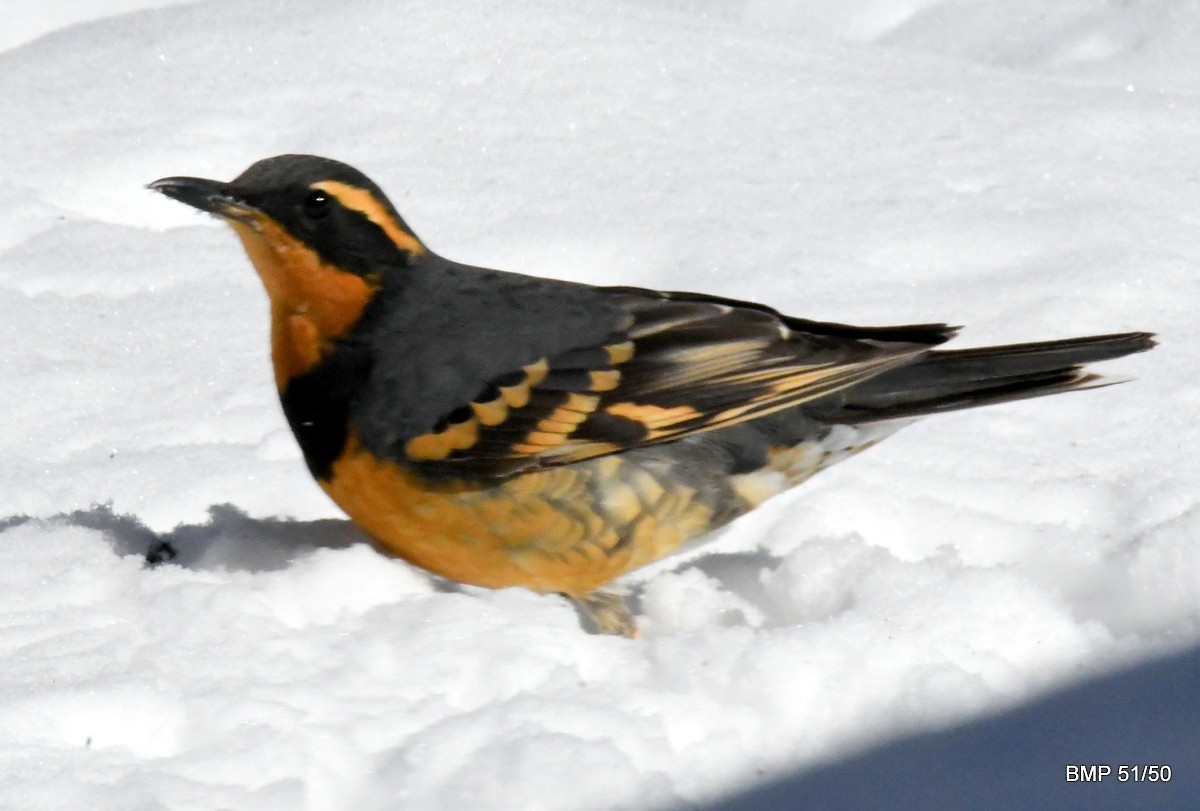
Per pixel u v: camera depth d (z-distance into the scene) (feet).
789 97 56.85
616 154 52.60
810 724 26.81
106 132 53.67
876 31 70.23
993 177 51.31
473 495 30.27
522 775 24.40
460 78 57.41
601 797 24.17
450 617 29.43
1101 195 49.80
